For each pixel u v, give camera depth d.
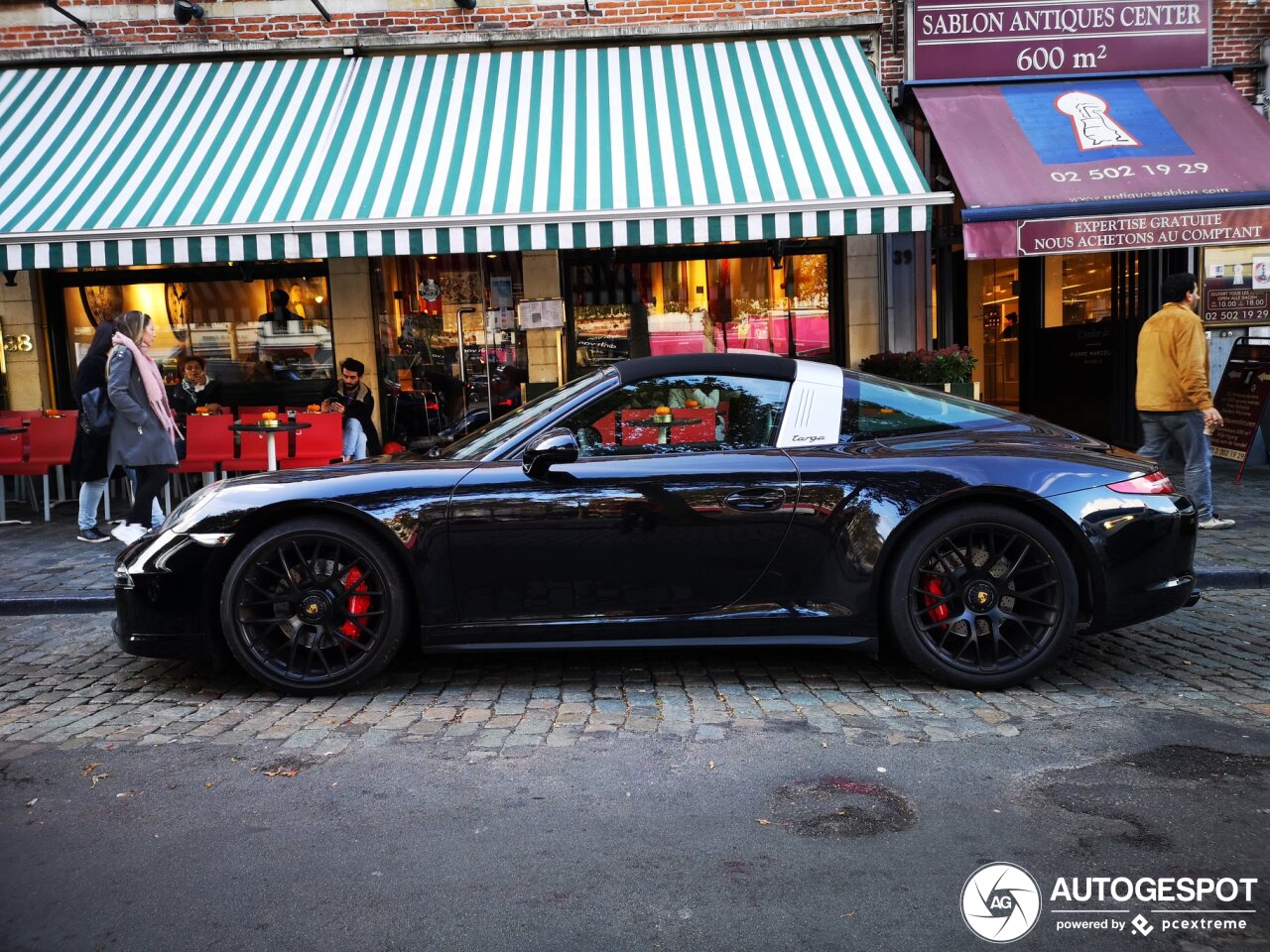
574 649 4.24
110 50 9.65
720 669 4.15
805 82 9.04
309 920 2.20
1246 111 9.10
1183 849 2.46
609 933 2.13
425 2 9.82
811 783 2.91
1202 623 4.82
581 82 9.24
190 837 2.64
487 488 3.75
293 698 3.87
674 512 3.72
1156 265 10.03
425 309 10.21
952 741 3.24
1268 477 8.87
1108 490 3.75
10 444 8.32
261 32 9.83
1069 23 9.57
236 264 10.12
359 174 8.06
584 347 10.30
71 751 3.33
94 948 2.11
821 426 3.92
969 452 3.80
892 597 3.75
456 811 2.77
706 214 7.21
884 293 9.91
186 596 3.85
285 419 7.82
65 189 8.02
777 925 2.15
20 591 5.76
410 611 3.87
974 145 8.68
